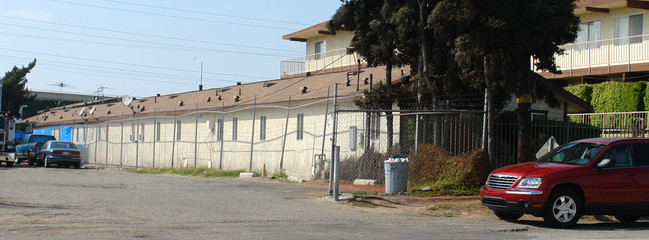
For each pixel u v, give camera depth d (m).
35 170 29.69
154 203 14.48
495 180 12.35
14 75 50.62
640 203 11.95
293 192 17.77
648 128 20.55
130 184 20.48
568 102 24.67
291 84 31.45
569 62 32.81
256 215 12.70
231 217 12.27
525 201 11.55
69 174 26.41
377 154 20.83
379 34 19.69
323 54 39.12
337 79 27.92
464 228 11.46
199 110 31.84
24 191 16.69
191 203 14.66
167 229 10.40
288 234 10.11
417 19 18.61
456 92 18.97
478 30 16.11
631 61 30.00
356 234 10.33
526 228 11.56
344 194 16.16
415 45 19.19
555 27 15.70
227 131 30.80
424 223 12.11
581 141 12.98
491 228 11.52
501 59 16.41
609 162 11.84
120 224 10.86
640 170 12.05
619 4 30.25
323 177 22.94
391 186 16.45
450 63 18.38
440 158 17.19
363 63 33.00
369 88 21.69
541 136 20.64
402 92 19.66
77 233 9.72
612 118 23.14
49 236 9.36
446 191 16.27
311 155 24.64
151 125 37.47
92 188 18.34
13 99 50.34
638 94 28.53
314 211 13.57
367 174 21.02
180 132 34.91
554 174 11.66
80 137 46.16
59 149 34.59
